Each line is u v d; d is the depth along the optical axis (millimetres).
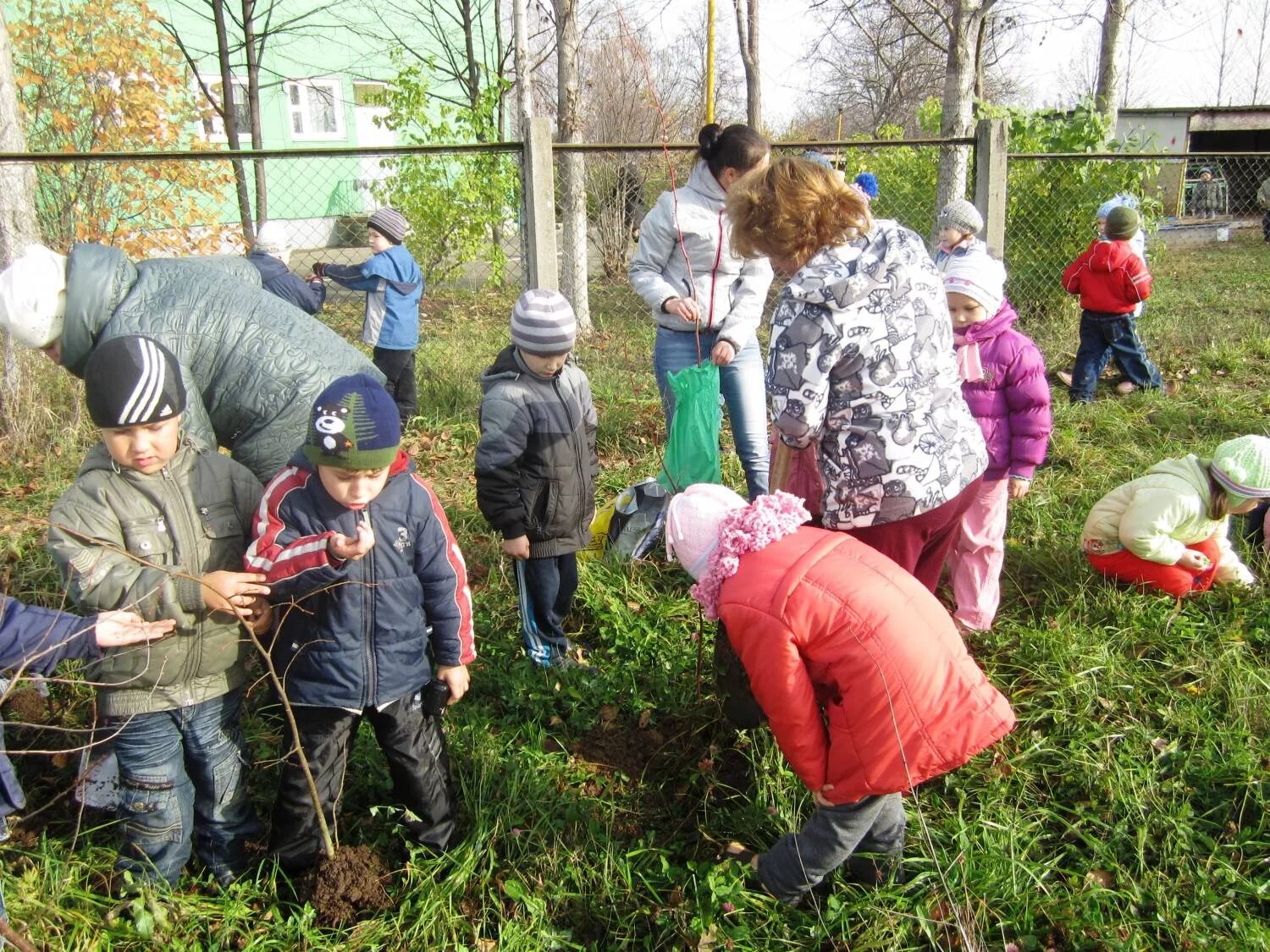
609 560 4188
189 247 8297
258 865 2551
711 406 3924
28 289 2490
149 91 8445
